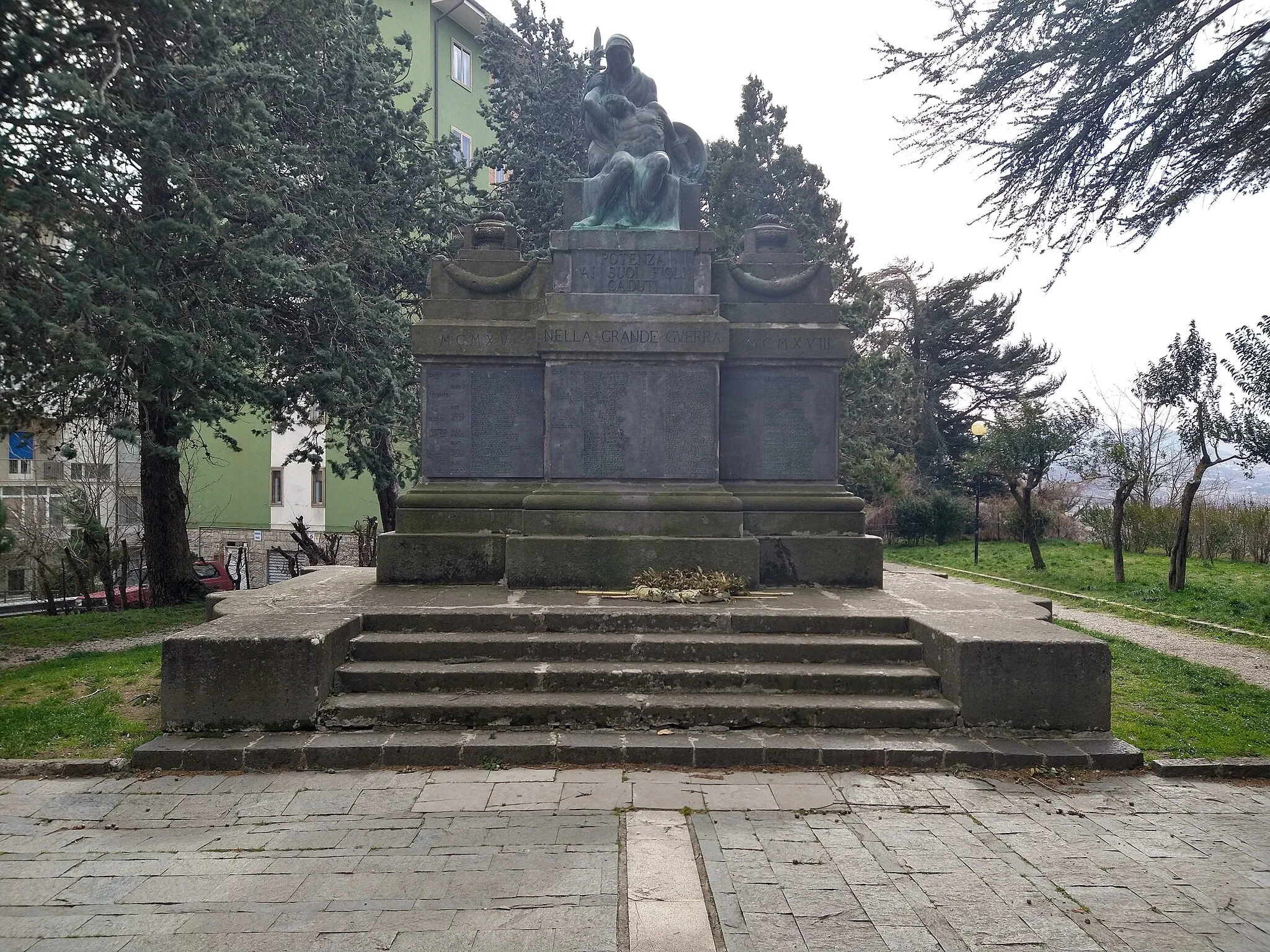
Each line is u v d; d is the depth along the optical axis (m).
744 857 4.86
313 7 15.77
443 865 4.75
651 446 10.52
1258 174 9.72
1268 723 7.71
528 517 10.14
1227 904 4.37
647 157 10.95
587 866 4.74
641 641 7.75
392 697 7.09
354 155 16.59
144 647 11.58
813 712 6.92
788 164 33.62
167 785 6.05
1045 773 6.37
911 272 45.78
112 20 11.70
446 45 35.91
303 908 4.27
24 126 11.02
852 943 3.95
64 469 26.70
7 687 8.74
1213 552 24.67
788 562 10.52
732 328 10.88
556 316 10.47
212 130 12.70
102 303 11.84
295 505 34.62
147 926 4.11
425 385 10.74
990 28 9.84
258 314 15.12
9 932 4.05
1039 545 31.31
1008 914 4.24
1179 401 17.89
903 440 42.31
